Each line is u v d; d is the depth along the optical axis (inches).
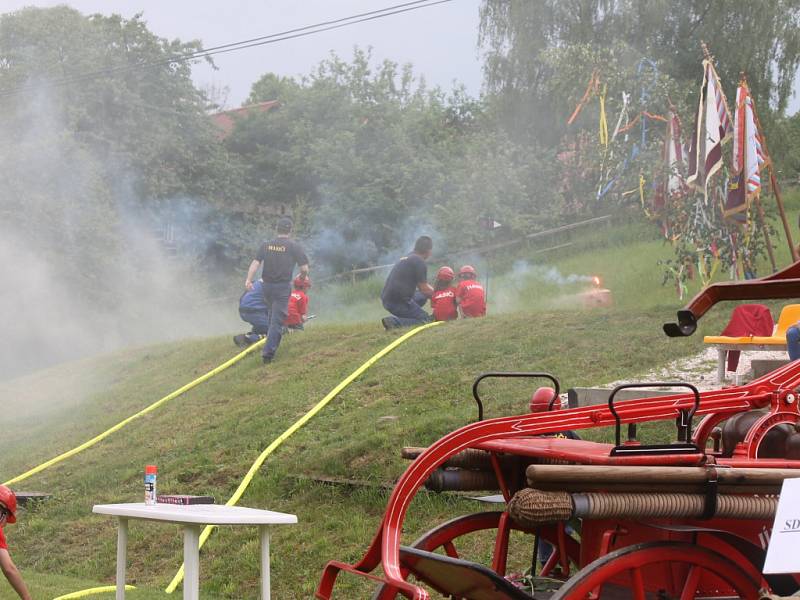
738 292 186.2
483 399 448.8
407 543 317.7
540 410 229.3
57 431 595.5
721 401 182.7
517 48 1448.1
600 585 161.8
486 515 207.0
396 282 647.1
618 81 858.8
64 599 299.7
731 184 608.7
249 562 334.6
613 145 829.8
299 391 530.9
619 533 171.8
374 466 388.5
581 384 448.8
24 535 418.0
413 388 495.8
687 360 464.1
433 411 447.8
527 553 287.7
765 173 706.8
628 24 1401.3
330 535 344.5
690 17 1401.3
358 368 545.6
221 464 450.9
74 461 518.3
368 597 295.4
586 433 355.9
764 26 1338.6
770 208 812.0
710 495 161.5
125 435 543.8
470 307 645.9
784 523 144.8
